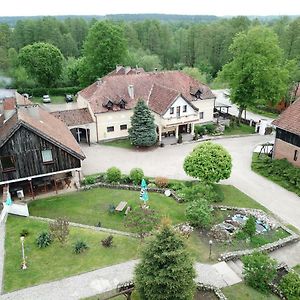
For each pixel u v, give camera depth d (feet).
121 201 111.55
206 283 75.77
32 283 74.08
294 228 98.73
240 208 108.17
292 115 132.36
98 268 79.00
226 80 186.29
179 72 185.57
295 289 72.02
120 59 241.55
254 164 138.51
